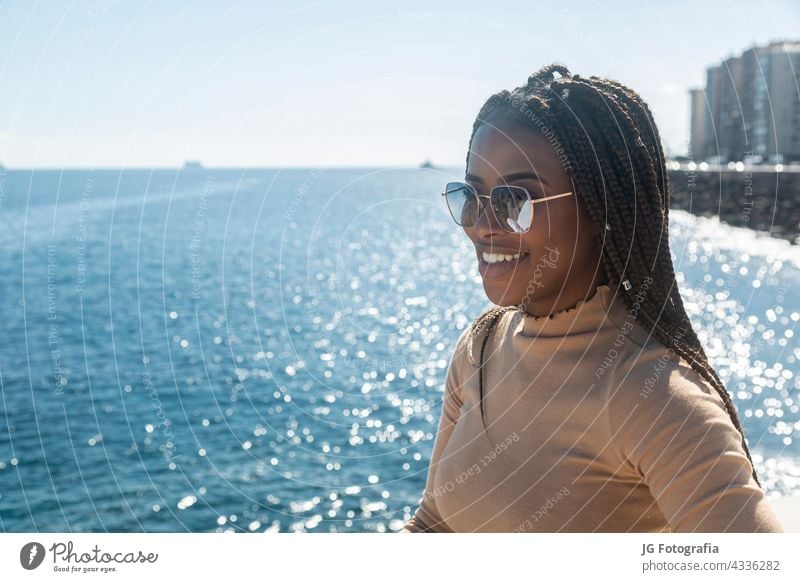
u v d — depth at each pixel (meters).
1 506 11.58
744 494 0.99
